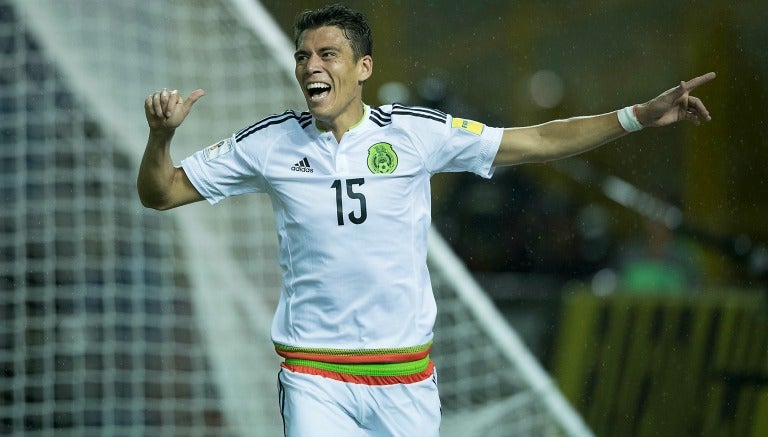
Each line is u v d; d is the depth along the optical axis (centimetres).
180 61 2080
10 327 2073
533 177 3397
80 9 2045
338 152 1226
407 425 1269
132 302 2119
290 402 1250
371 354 1234
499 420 2125
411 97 3169
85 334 2095
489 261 3027
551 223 3091
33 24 2038
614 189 3272
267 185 1255
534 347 2659
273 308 2164
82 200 2081
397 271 1234
